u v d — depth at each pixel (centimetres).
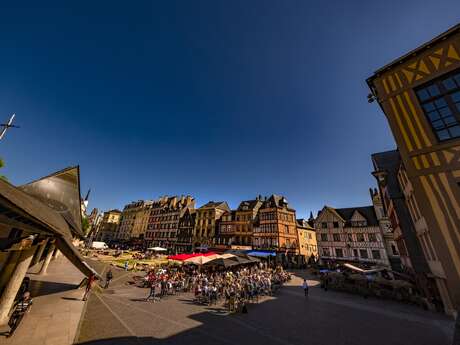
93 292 1374
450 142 751
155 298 1379
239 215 4259
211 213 4788
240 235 4069
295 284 2170
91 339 716
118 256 3959
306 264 3897
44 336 695
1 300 743
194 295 1527
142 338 762
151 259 3822
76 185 1736
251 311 1195
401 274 1780
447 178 735
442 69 810
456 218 694
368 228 3328
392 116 905
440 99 810
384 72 980
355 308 1288
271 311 1203
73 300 1137
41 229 730
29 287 1285
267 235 3716
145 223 6631
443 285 1145
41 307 963
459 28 790
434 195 746
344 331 913
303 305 1350
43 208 884
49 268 2153
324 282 1945
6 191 490
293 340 817
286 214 3919
